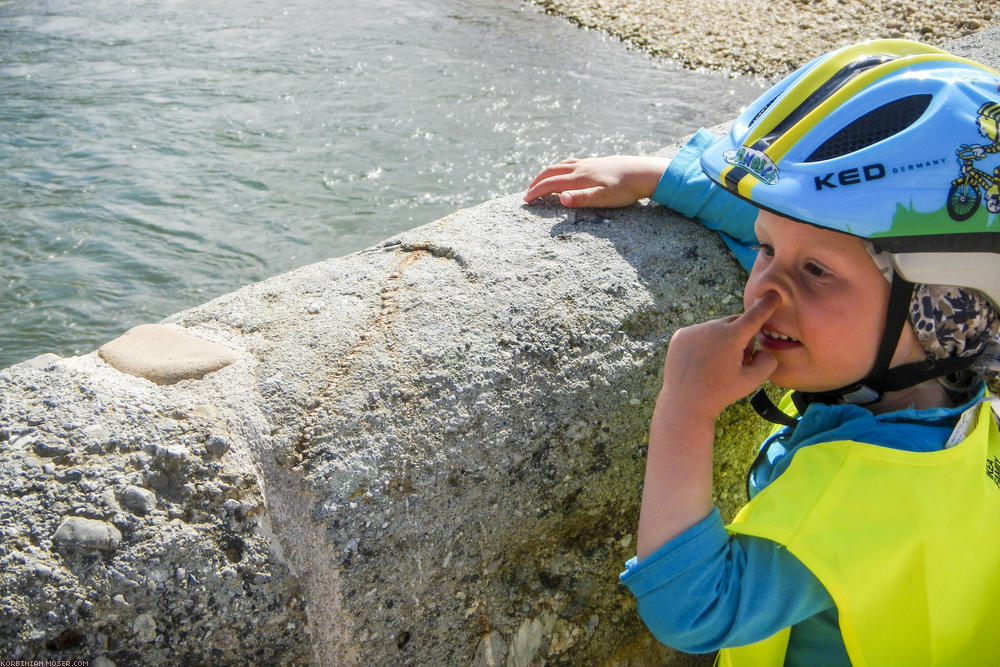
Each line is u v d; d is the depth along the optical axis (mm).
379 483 1463
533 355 1654
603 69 8047
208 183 5676
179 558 1335
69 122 6336
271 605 1384
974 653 1287
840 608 1133
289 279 1837
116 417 1435
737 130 1291
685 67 8156
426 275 1810
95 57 7562
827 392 1287
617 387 1699
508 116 6949
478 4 9742
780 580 1164
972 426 1257
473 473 1541
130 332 1657
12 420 1416
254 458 1443
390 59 7973
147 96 6836
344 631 1452
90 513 1320
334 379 1545
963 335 1176
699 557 1193
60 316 4457
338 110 6836
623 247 1917
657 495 1248
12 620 1242
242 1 9227
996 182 1115
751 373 1249
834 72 1210
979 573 1243
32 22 8344
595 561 1758
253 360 1580
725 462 1916
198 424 1447
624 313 1771
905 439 1208
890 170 1115
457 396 1565
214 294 4660
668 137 6699
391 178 5895
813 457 1213
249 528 1392
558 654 1756
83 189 5504
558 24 9211
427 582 1523
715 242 1962
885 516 1157
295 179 5793
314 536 1421
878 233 1109
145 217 5258
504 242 1915
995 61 2736
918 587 1186
